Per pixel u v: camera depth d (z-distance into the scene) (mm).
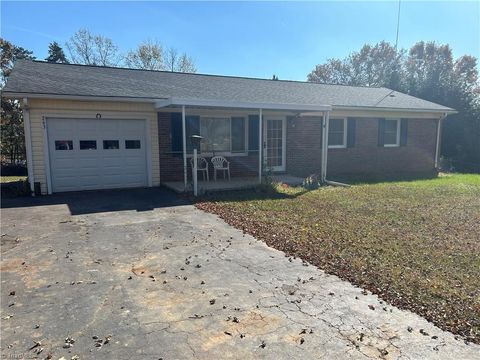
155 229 6477
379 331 3123
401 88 23828
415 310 3486
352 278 4246
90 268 4594
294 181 12305
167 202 9031
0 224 6844
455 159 19547
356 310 3490
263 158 13500
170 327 3182
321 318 3338
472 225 6875
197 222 6996
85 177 10828
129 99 10516
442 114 16922
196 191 9836
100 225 6766
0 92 9117
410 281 4156
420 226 6766
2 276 4328
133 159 11391
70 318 3332
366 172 15758
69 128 10477
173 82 13398
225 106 10234
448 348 2881
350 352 2822
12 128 21766
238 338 3012
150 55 37094
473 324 3227
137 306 3574
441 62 26922
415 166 17016
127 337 3023
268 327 3184
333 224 6840
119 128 11109
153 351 2828
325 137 12320
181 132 11984
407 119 16438
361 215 7629
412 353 2811
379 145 15961
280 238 5891
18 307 3545
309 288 3992
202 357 2756
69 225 6766
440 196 10016
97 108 10680
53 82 10688
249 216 7461
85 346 2893
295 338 3012
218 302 3656
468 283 4125
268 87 15367
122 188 11273
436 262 4824
